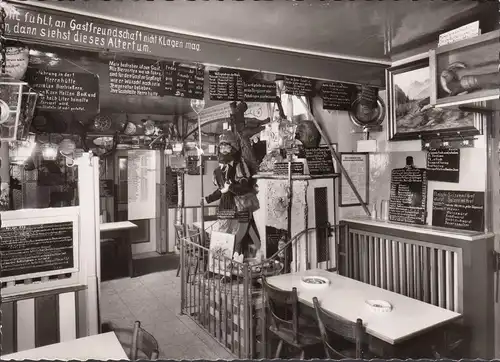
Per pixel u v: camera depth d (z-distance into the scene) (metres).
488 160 3.66
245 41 3.37
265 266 4.73
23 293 3.31
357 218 4.78
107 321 5.07
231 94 3.92
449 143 3.96
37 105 3.11
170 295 6.14
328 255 4.86
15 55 2.75
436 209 4.11
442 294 3.79
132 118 7.83
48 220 3.41
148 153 8.53
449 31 3.33
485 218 3.70
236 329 4.38
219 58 3.29
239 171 5.09
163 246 8.72
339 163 4.80
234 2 2.71
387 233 4.31
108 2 2.70
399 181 4.48
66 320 3.42
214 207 6.49
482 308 3.67
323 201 4.78
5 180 3.73
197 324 5.00
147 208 8.69
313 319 3.99
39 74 3.12
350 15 3.02
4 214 3.24
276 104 4.81
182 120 7.84
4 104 2.18
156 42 3.03
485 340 3.67
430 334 3.01
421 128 4.04
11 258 3.26
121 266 7.76
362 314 2.91
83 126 5.85
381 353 2.90
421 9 2.96
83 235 3.56
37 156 5.64
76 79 3.23
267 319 3.95
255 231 4.99
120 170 8.27
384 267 4.38
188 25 3.09
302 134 4.68
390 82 4.29
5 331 3.16
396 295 3.34
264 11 2.88
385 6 2.88
